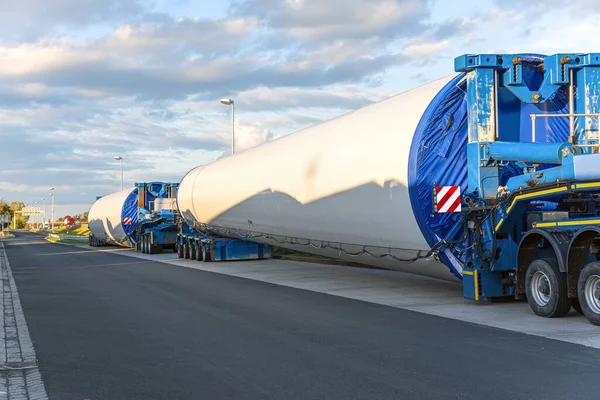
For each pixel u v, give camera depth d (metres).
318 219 16.34
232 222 23.83
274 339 8.91
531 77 12.01
